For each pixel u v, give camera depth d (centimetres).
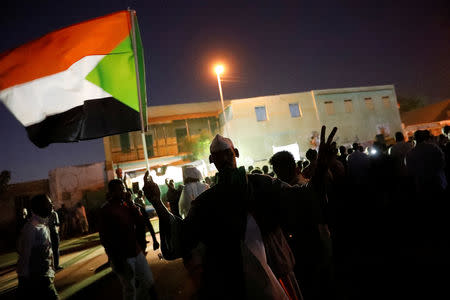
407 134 3073
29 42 321
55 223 818
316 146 2748
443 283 346
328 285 254
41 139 320
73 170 2047
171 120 2792
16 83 316
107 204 379
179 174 1884
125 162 2514
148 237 1118
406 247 482
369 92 3042
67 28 328
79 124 322
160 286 518
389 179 703
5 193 1894
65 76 324
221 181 199
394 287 361
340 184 607
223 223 190
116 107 328
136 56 332
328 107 2883
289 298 190
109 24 332
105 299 511
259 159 2634
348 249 526
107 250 369
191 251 197
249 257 183
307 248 241
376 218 668
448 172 662
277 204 201
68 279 695
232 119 2661
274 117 2738
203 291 189
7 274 902
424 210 634
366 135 2944
